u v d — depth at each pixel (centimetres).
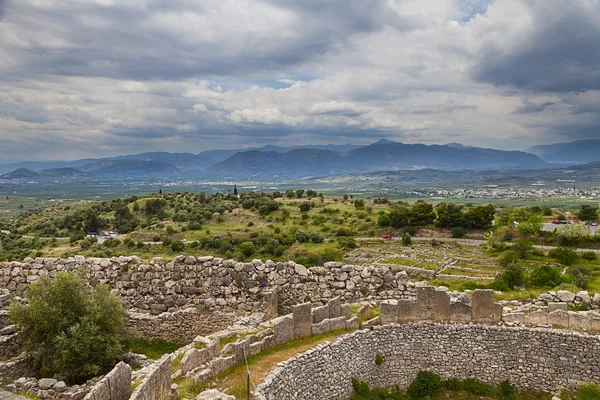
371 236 13712
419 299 1986
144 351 2061
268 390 1425
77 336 1614
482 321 1969
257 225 14725
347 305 2014
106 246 11431
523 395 1856
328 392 1703
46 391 1420
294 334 1811
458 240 12544
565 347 1847
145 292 2338
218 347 1627
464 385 1902
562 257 8675
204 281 2309
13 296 2288
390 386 1891
